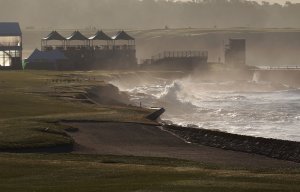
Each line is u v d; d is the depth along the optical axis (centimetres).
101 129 15100
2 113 17100
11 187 8531
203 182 8794
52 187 8525
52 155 11381
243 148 13438
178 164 10800
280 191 8188
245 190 8244
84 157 11288
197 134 14638
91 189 8362
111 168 9981
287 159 12512
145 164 10650
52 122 15400
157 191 8194
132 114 18225
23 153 11631
